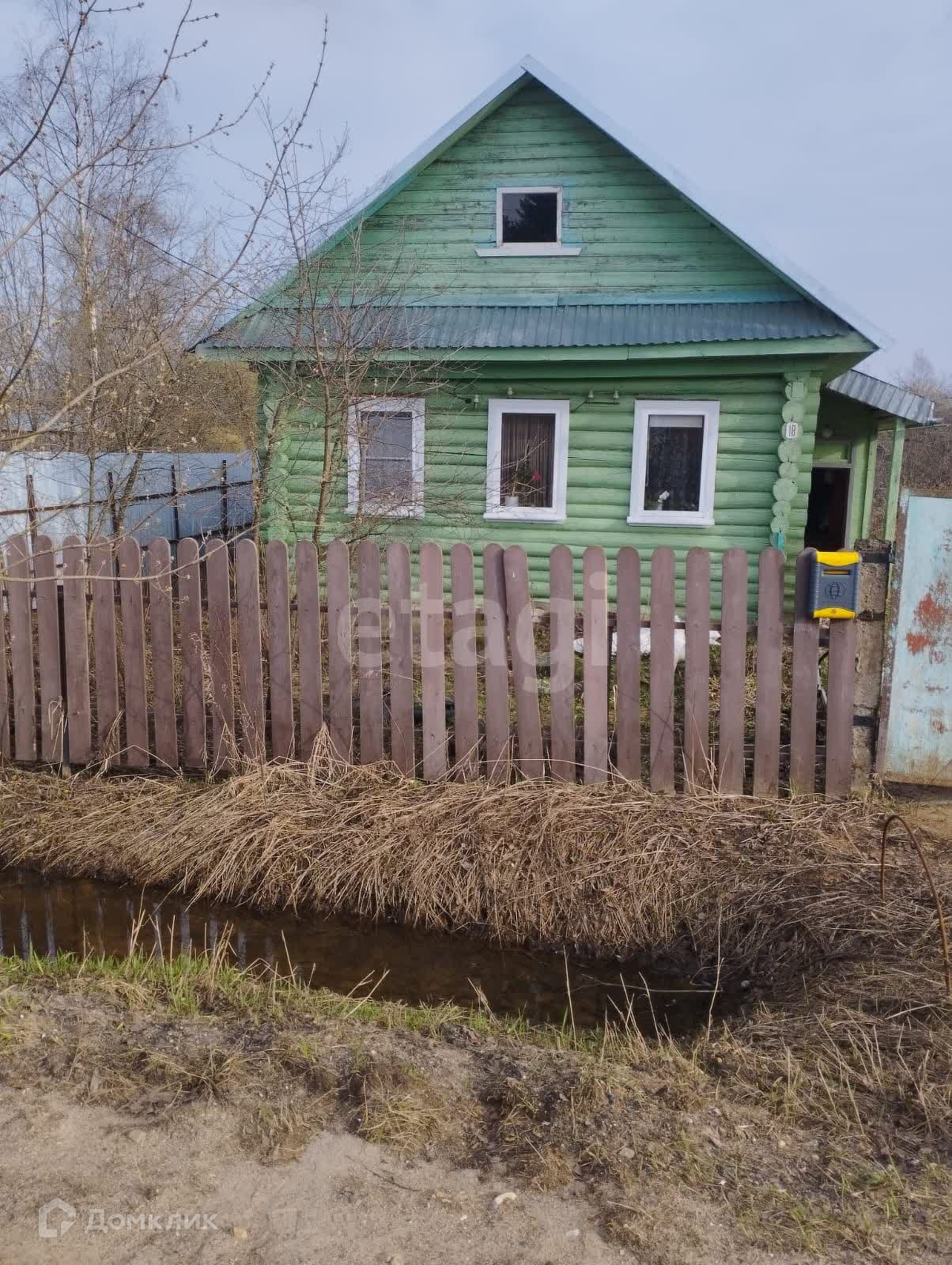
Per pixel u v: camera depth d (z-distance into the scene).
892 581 4.82
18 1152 2.39
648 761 5.19
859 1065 2.84
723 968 3.95
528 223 10.17
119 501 9.38
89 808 5.20
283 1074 2.75
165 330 5.49
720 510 9.58
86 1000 3.21
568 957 4.16
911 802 5.03
